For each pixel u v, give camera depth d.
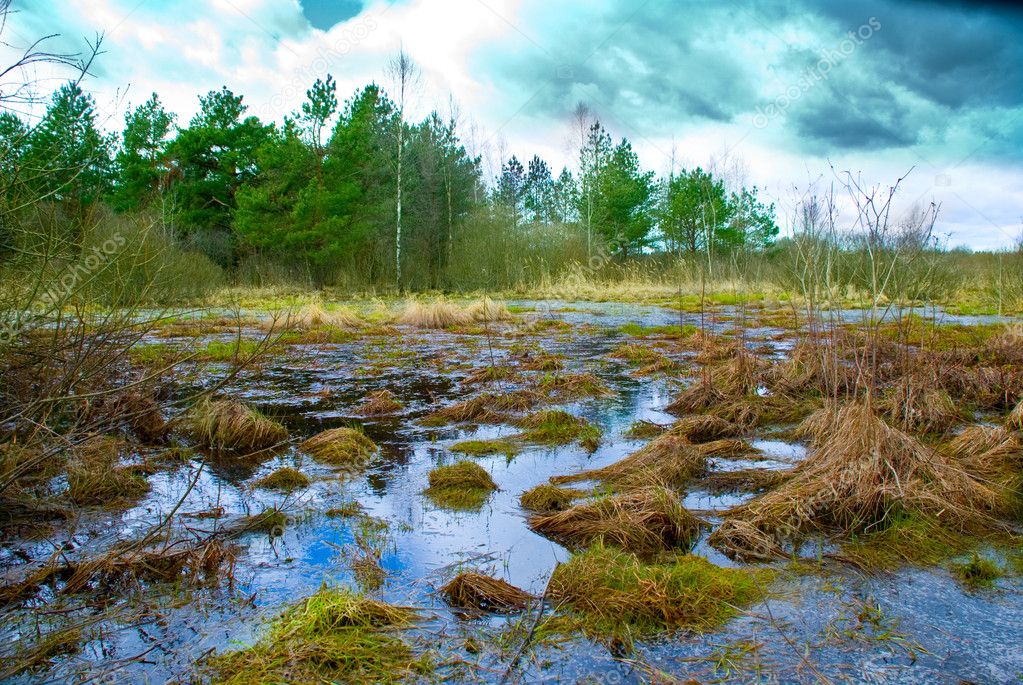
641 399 8.54
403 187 34.09
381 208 32.69
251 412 6.82
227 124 32.56
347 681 2.89
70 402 5.26
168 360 7.30
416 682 2.89
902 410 6.90
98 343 5.23
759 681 2.90
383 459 6.13
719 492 5.22
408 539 4.37
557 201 43.78
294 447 6.49
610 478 5.49
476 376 9.73
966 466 5.30
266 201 29.73
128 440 6.44
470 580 3.62
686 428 6.79
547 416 7.23
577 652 3.11
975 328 13.09
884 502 4.61
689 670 2.98
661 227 38.09
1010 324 13.28
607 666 3.01
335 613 3.32
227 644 3.18
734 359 9.35
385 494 5.21
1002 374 8.23
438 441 6.72
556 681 2.90
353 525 4.59
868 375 6.15
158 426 6.65
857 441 5.07
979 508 4.63
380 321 18.33
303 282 30.98
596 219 36.88
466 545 4.29
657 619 3.36
